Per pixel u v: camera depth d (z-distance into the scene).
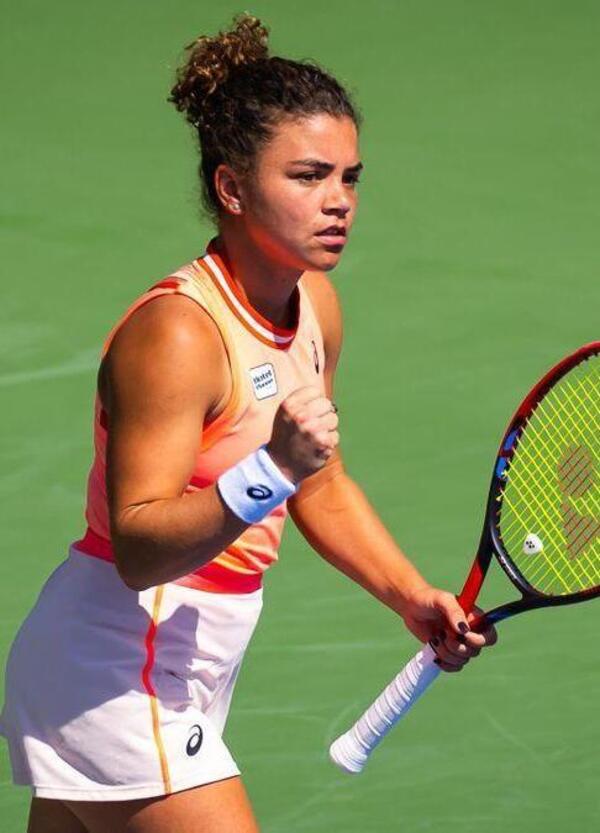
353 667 19.27
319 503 14.34
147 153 33.72
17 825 16.77
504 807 16.92
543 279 28.92
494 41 39.06
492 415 24.66
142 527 11.61
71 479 23.09
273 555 13.24
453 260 29.50
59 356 26.39
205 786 12.62
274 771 17.52
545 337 26.95
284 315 12.90
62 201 31.69
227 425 12.37
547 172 33.06
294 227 12.21
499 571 21.08
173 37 39.06
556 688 18.92
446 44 38.88
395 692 13.93
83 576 12.86
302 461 11.27
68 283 28.80
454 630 13.59
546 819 16.73
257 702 18.66
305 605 20.45
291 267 12.50
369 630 19.97
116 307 28.06
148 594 12.70
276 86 12.17
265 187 12.20
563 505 14.59
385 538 14.26
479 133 34.66
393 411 24.75
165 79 37.00
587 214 31.39
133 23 39.84
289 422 11.21
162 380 11.89
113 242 30.23
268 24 39.81
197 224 30.91
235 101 12.23
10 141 34.16
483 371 25.89
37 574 21.05
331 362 14.00
